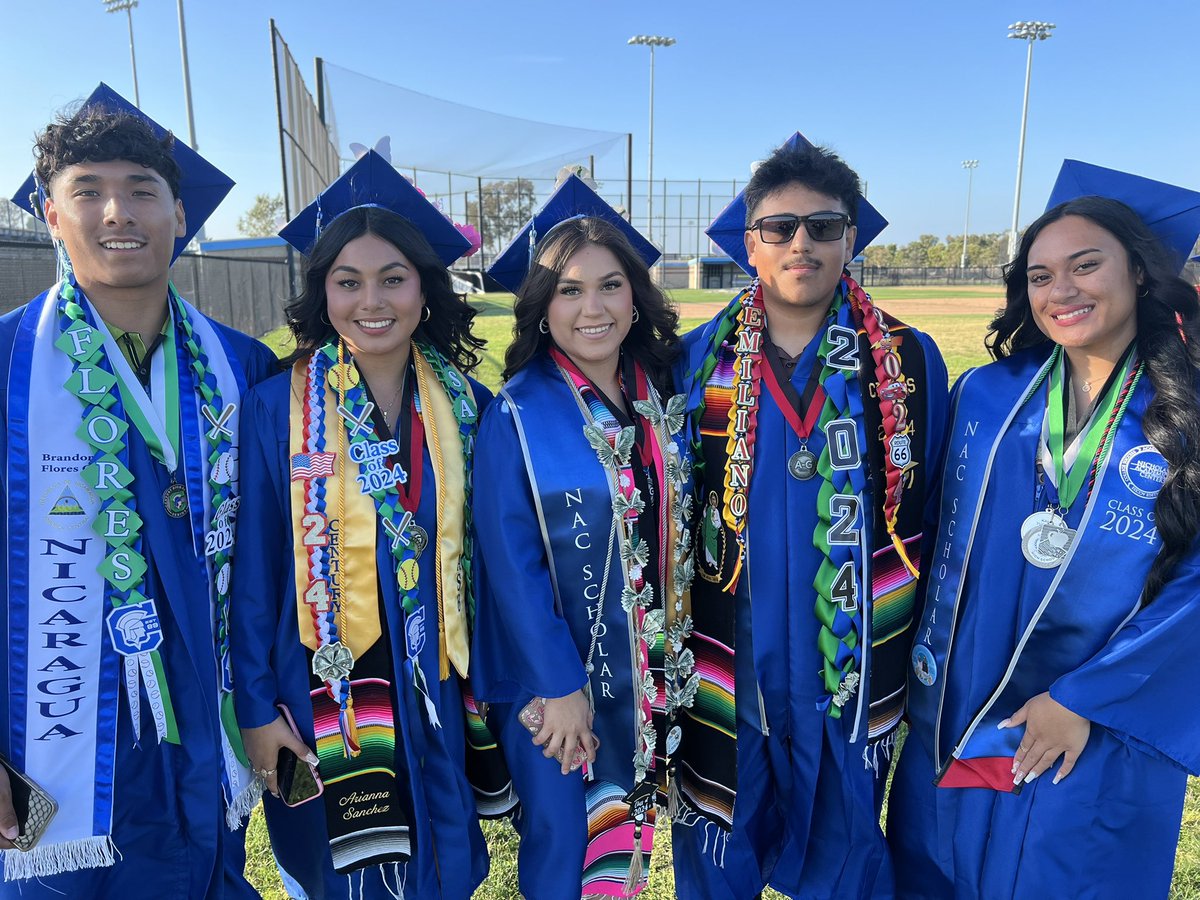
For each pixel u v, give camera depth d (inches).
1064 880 73.6
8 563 66.4
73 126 67.0
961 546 79.5
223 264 559.5
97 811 69.4
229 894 78.7
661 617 80.4
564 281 78.0
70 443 66.9
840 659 80.0
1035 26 1283.2
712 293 1401.3
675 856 92.8
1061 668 73.3
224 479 74.0
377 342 75.9
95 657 68.7
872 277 2134.6
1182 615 67.3
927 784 84.4
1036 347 82.7
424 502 78.7
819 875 88.0
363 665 77.0
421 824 79.7
